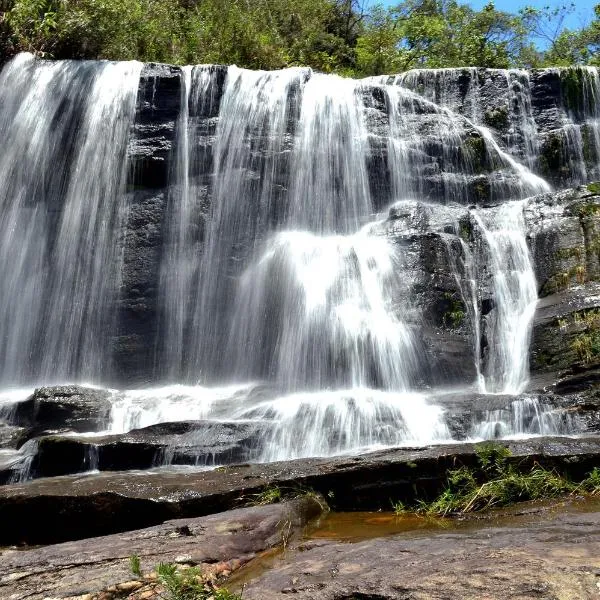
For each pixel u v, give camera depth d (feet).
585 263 33.27
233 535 13.97
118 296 38.93
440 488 18.56
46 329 39.32
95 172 41.91
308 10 76.38
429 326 31.81
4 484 23.17
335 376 31.55
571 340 29.25
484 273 35.94
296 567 11.87
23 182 42.52
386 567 10.91
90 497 18.25
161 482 19.33
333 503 18.47
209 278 39.47
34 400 28.91
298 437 23.73
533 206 37.81
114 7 53.42
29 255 40.93
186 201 41.29
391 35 74.90
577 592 8.96
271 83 44.32
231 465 21.29
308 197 42.27
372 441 23.52
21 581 12.03
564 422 24.12
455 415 24.44
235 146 42.57
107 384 37.35
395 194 43.24
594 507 16.28
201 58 58.49
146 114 42.91
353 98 44.96
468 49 71.56
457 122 45.75
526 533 12.35
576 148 47.21
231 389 33.47
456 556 10.93
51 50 50.65
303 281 34.78
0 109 44.86
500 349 32.50
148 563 12.42
